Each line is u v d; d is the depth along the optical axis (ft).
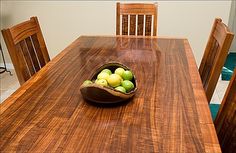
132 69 4.25
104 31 10.10
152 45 5.61
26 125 2.77
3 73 10.72
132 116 2.91
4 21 10.39
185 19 9.43
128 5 6.79
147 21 6.83
